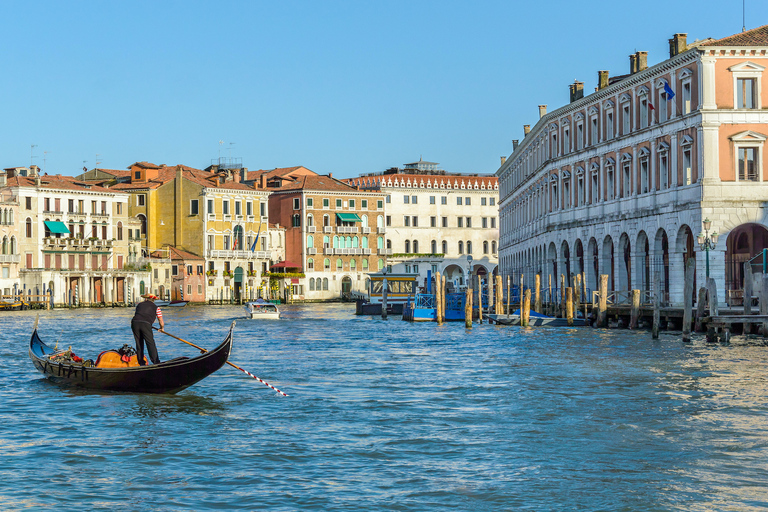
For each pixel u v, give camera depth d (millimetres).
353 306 110500
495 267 145000
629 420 21578
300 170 138500
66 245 105062
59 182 108062
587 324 51875
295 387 27547
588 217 63656
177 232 118000
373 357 37094
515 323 56688
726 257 51562
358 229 131250
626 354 35156
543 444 19250
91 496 15727
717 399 24219
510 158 97938
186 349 42094
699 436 19781
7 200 101250
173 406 24047
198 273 115812
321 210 128375
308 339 48500
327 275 128750
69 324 65000
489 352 38469
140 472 17250
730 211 47906
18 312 92062
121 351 26875
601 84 66438
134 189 118625
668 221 51688
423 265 138000
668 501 15242
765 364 31266
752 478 16516
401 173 145000
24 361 35719
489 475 16875
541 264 77812
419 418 22250
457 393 26172
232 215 119438
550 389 26516
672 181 51438
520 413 22734
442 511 14875
